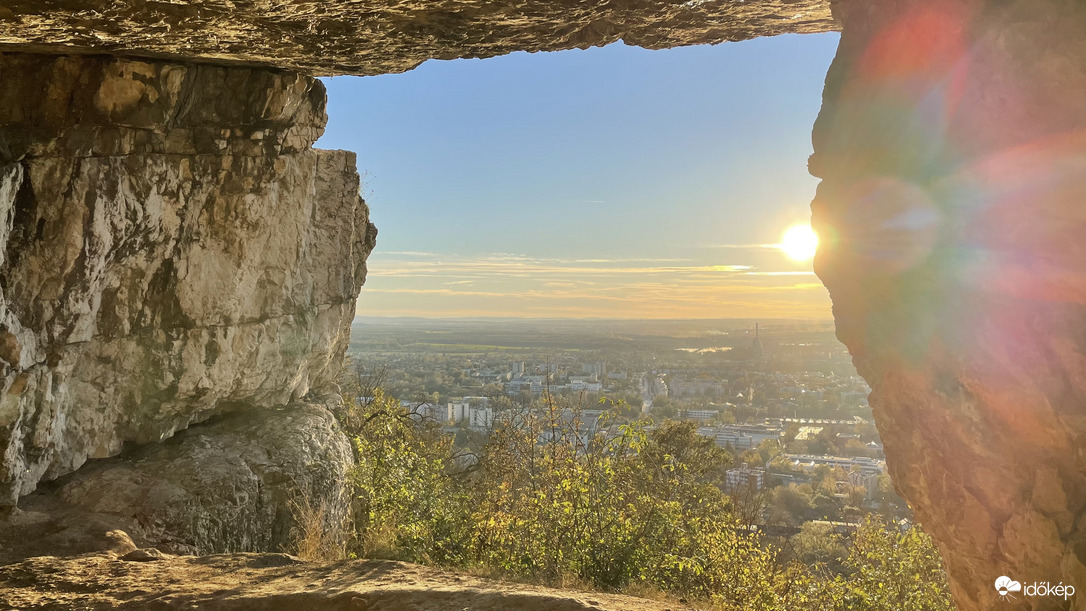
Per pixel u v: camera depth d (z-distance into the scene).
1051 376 4.84
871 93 6.21
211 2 7.85
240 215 12.34
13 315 9.53
